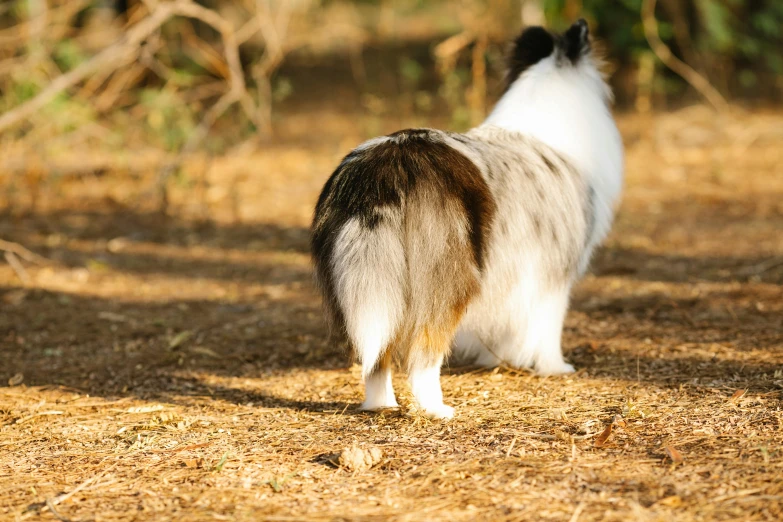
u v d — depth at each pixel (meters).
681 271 12.62
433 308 6.94
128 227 16.31
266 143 22.86
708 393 7.84
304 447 7.02
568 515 5.65
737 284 11.74
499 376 8.77
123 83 19.25
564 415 7.45
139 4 19.98
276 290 12.66
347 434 7.29
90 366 9.74
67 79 16.39
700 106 24.62
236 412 8.11
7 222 16.58
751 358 8.80
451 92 20.20
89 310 11.88
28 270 13.84
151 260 14.38
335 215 6.97
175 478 6.50
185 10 17.09
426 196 6.89
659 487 5.96
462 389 8.43
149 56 17.67
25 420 8.02
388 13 33.34
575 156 8.73
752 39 24.88
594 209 8.80
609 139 9.27
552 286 8.24
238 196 18.12
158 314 11.66
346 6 31.56
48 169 19.22
